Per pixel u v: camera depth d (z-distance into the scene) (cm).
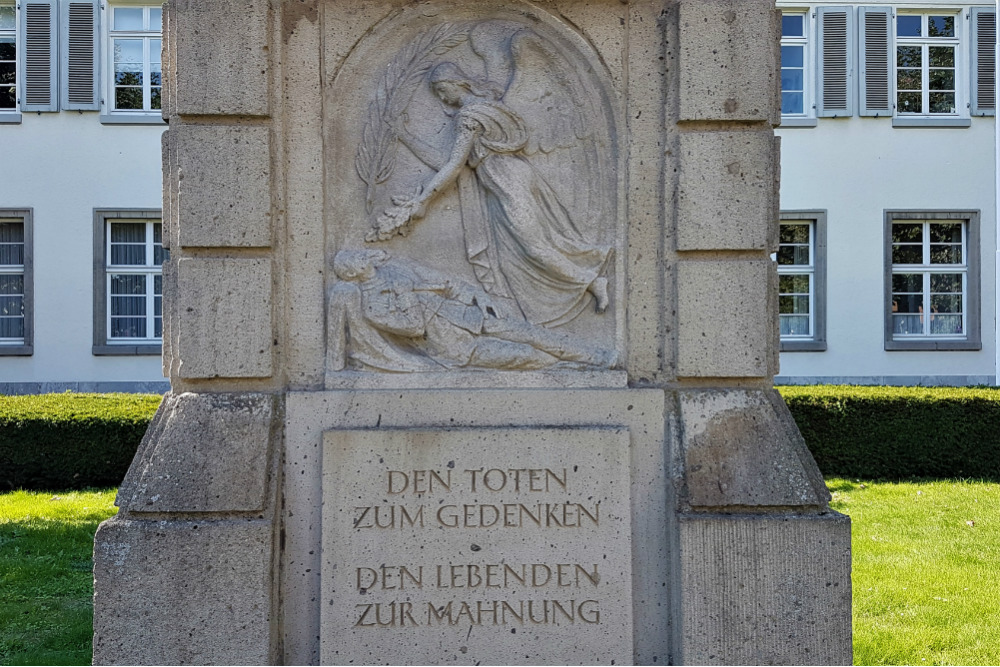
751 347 331
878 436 865
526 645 322
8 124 1235
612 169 344
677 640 321
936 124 1285
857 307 1288
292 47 337
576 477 326
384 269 341
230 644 309
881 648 406
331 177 342
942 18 1318
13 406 852
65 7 1230
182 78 323
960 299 1328
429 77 349
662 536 330
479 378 334
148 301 1271
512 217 339
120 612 308
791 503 318
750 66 332
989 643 411
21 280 1272
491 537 324
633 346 339
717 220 332
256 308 325
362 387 332
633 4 341
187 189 323
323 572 320
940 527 628
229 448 318
